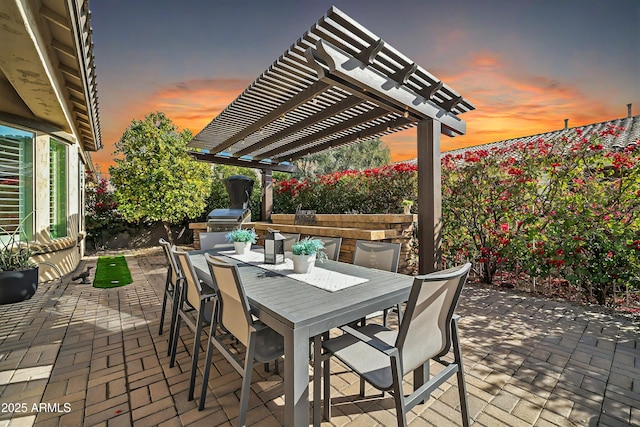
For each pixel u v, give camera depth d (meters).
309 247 2.45
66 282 5.47
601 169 3.85
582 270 3.80
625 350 2.65
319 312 1.52
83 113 5.98
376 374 1.52
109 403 2.01
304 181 7.89
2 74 4.80
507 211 4.61
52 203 5.99
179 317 2.54
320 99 4.01
